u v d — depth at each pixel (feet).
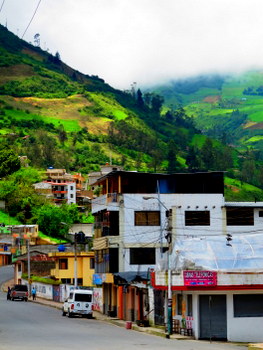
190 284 159.43
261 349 116.78
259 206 237.86
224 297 161.07
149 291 195.42
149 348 126.21
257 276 160.04
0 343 129.70
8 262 539.29
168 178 240.32
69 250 424.87
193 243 177.27
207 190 239.09
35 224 611.88
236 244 175.94
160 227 234.79
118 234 236.84
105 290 259.39
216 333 159.74
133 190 241.14
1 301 315.17
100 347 125.39
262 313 160.66
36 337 146.30
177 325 174.09
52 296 334.24
